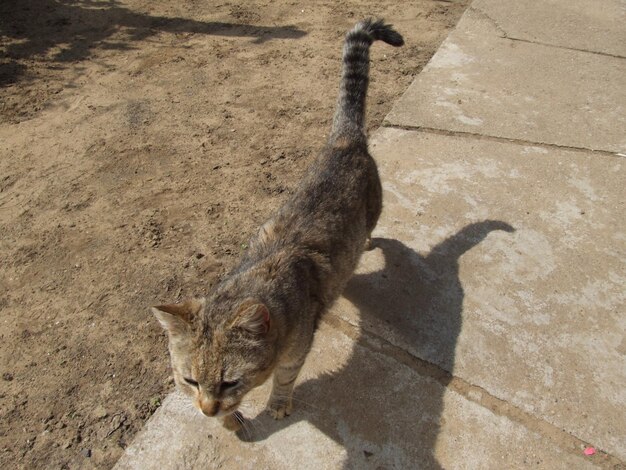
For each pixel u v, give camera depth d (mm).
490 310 566
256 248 501
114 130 858
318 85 962
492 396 491
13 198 734
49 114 896
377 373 511
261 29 1153
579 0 1219
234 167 784
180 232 682
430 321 557
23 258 649
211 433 467
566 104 879
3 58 1036
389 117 847
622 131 818
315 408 486
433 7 1250
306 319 464
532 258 622
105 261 644
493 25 1118
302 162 791
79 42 1100
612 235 649
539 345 532
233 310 398
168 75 996
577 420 472
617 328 547
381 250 633
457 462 448
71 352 547
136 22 1178
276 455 454
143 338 560
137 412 496
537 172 742
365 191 560
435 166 749
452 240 644
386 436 465
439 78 945
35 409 499
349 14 1217
